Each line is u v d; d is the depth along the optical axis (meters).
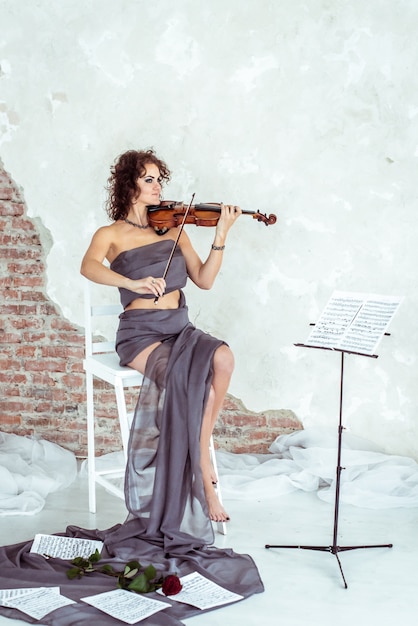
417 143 4.21
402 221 4.27
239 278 4.42
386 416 4.38
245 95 4.29
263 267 4.40
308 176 4.30
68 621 2.67
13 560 3.13
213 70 4.29
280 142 4.30
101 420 4.56
